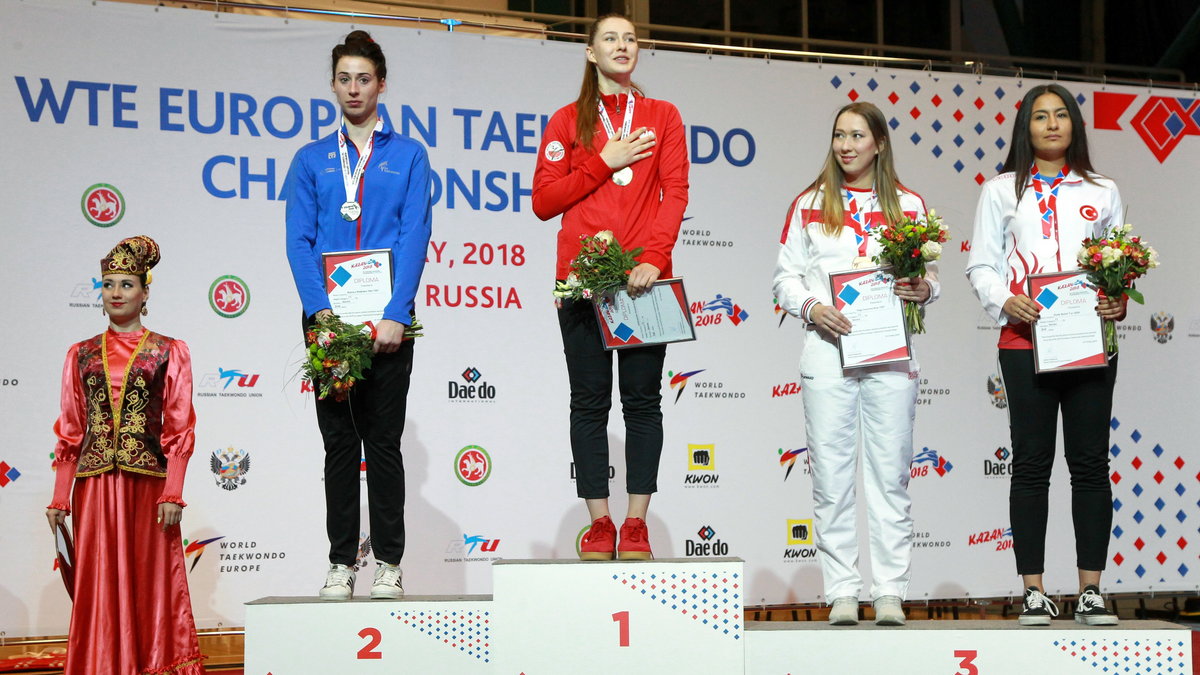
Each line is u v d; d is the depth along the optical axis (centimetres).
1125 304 322
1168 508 523
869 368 323
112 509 354
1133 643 307
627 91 332
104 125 456
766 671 305
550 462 483
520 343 484
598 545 313
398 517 324
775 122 513
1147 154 539
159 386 365
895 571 322
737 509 493
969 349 515
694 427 492
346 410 319
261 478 460
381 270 315
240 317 463
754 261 505
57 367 446
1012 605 518
